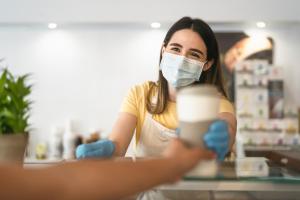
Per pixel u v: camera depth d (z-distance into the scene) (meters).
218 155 0.46
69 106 2.93
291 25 2.86
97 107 2.94
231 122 0.91
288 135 2.78
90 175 0.32
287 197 0.59
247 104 2.80
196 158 0.39
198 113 0.45
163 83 1.07
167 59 1.03
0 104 0.72
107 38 2.95
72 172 0.32
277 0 2.62
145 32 2.94
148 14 2.62
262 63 2.86
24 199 0.30
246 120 2.78
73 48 2.94
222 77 1.11
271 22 2.72
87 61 2.94
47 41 2.93
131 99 1.10
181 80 1.02
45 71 2.92
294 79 2.95
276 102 2.82
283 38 2.93
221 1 2.62
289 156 0.76
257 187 0.53
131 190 0.34
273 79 2.83
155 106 1.05
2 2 2.63
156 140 1.04
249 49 2.90
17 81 0.75
